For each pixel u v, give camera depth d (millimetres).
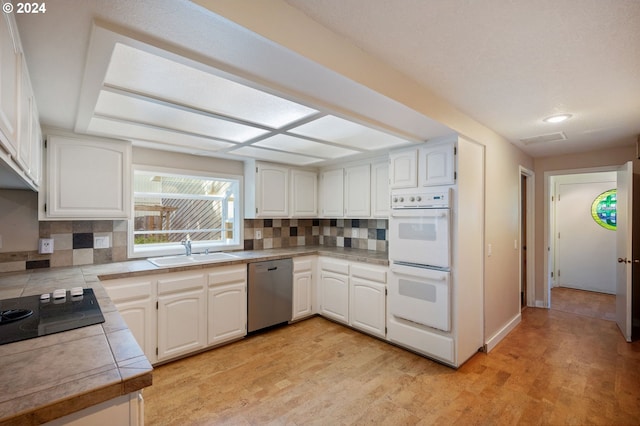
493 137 3078
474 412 2008
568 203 5449
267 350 2912
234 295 3039
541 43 1514
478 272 2871
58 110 1917
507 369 2574
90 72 1413
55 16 1038
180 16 1053
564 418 1947
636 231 3574
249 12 1125
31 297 1641
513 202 3600
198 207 3627
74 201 2340
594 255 5207
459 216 2582
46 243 2480
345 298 3461
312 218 4426
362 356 2795
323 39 1389
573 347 3021
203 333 2807
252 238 3881
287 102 1890
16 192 2365
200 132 2518
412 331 2809
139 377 875
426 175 2754
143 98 1759
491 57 1651
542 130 3025
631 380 2391
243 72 1453
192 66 1360
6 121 953
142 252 3008
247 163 3740
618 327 3551
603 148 3803
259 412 2004
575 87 2023
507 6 1240
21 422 699
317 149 3148
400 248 2887
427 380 2395
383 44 1534
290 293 3543
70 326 1224
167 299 2590
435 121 2180
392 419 1941
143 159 3014
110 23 1087
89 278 2129
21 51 1175
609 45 1522
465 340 2666
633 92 2090
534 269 4430
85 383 823
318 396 2182
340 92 1683
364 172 3627
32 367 899
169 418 1939
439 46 1551
